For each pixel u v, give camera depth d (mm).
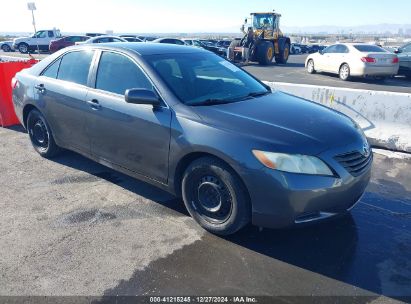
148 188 4281
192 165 3266
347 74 14750
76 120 4273
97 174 4668
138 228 3453
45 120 4852
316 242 3266
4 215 3678
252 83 4277
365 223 3598
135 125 3600
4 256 3039
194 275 2828
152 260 2998
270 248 3168
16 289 2676
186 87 3617
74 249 3139
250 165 2883
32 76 4961
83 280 2770
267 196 2887
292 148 2873
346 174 2984
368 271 2895
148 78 3639
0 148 5645
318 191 2859
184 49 4332
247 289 2688
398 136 5523
